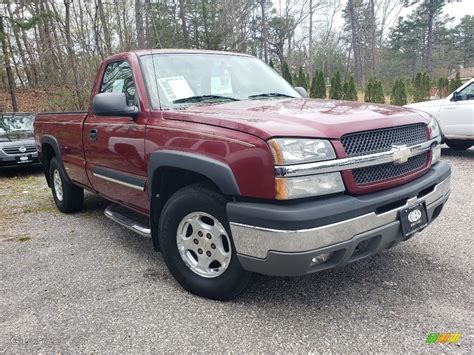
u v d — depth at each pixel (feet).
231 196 8.94
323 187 8.23
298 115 9.23
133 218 14.01
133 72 12.24
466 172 24.04
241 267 9.35
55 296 10.82
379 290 10.39
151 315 9.62
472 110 27.17
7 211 20.01
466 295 9.96
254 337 8.63
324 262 8.58
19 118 35.22
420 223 9.80
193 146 9.52
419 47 190.08
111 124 12.78
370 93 76.48
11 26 60.54
